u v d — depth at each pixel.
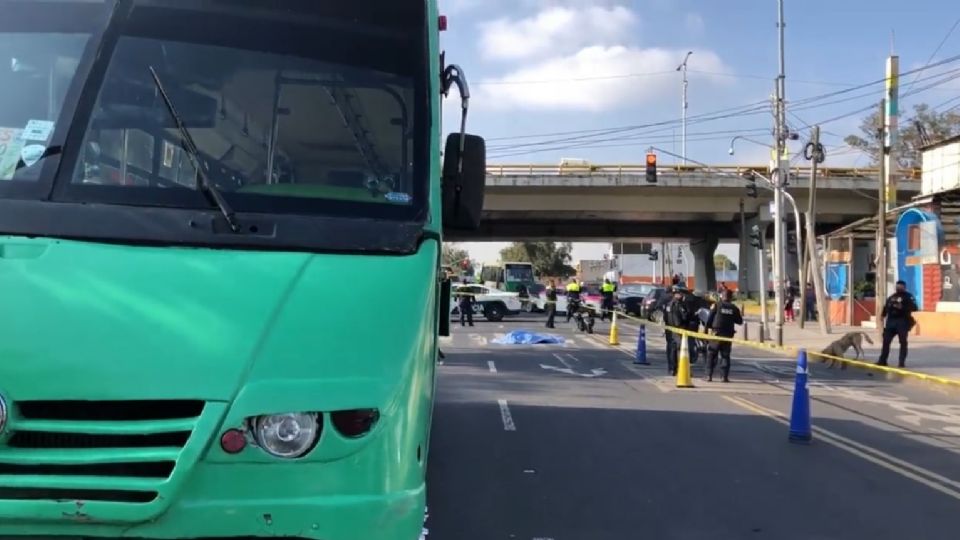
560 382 15.22
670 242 77.69
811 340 28.44
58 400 2.91
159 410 2.93
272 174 3.75
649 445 9.47
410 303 3.34
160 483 2.83
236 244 3.36
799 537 6.12
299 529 2.92
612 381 15.63
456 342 24.83
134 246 3.29
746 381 16.36
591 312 29.81
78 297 3.07
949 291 28.75
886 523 6.51
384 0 4.22
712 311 16.41
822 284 32.41
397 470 3.09
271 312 3.12
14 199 3.40
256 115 3.83
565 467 8.29
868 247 43.72
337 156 3.85
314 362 3.03
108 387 2.91
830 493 7.43
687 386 14.94
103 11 3.93
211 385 2.92
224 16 3.99
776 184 29.89
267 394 2.93
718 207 51.94
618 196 51.47
